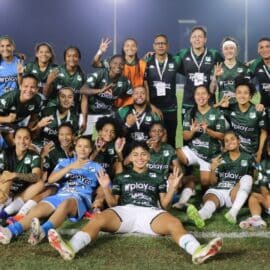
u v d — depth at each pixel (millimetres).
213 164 6301
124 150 6781
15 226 5109
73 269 4391
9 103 6527
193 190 6570
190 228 5531
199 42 7879
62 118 6996
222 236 5285
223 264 4523
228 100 7117
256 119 6984
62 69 7562
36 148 6543
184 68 8016
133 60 7859
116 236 5188
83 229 4844
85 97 7570
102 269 4398
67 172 5809
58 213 5207
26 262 4535
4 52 7398
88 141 5773
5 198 5688
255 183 6125
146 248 4914
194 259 4496
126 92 7688
